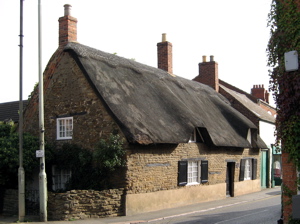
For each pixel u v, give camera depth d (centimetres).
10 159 1401
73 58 1636
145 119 1573
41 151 1269
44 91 1719
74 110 1609
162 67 2423
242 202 1933
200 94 2386
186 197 1762
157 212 1524
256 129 2402
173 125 1683
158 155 1595
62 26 1742
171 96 1947
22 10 1332
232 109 2498
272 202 1911
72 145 1580
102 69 1675
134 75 1861
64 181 1628
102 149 1429
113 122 1485
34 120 1750
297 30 938
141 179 1497
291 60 909
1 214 1479
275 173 2956
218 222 1275
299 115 902
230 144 2030
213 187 1980
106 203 1372
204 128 1847
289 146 922
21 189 1283
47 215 1298
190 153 1803
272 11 991
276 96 954
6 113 2642
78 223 1229
